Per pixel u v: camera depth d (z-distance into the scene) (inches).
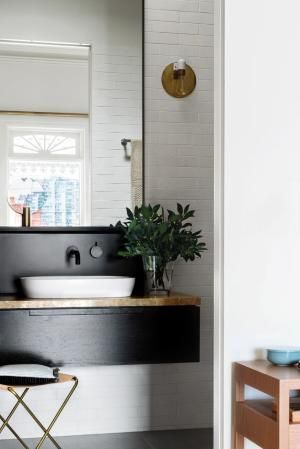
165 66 170.1
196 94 171.6
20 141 162.7
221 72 118.6
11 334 133.2
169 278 153.2
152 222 154.6
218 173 119.3
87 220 164.7
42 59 163.3
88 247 162.9
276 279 119.3
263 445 106.0
